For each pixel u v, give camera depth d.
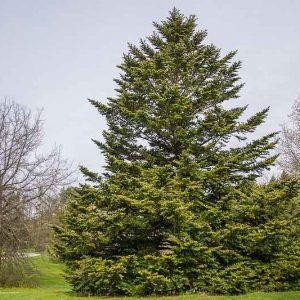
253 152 16.45
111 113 17.44
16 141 29.39
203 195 15.94
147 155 16.91
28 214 29.08
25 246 28.62
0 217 28.05
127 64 17.98
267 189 15.84
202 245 14.30
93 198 15.39
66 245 15.73
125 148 17.28
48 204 29.66
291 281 15.27
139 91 17.36
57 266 36.62
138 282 14.84
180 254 14.38
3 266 27.56
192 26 19.03
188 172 15.55
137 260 14.86
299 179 16.78
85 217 14.77
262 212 15.46
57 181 29.94
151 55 18.75
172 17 19.08
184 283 14.48
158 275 13.67
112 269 13.97
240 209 15.04
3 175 28.83
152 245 16.03
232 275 14.41
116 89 17.78
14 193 28.95
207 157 16.58
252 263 15.40
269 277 15.18
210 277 14.59
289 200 15.44
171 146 17.25
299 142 30.47
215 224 15.52
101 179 15.96
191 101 17.11
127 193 15.09
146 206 14.18
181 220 14.07
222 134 16.39
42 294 16.34
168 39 19.12
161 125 16.20
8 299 15.11
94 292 15.53
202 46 18.98
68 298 14.66
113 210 15.45
